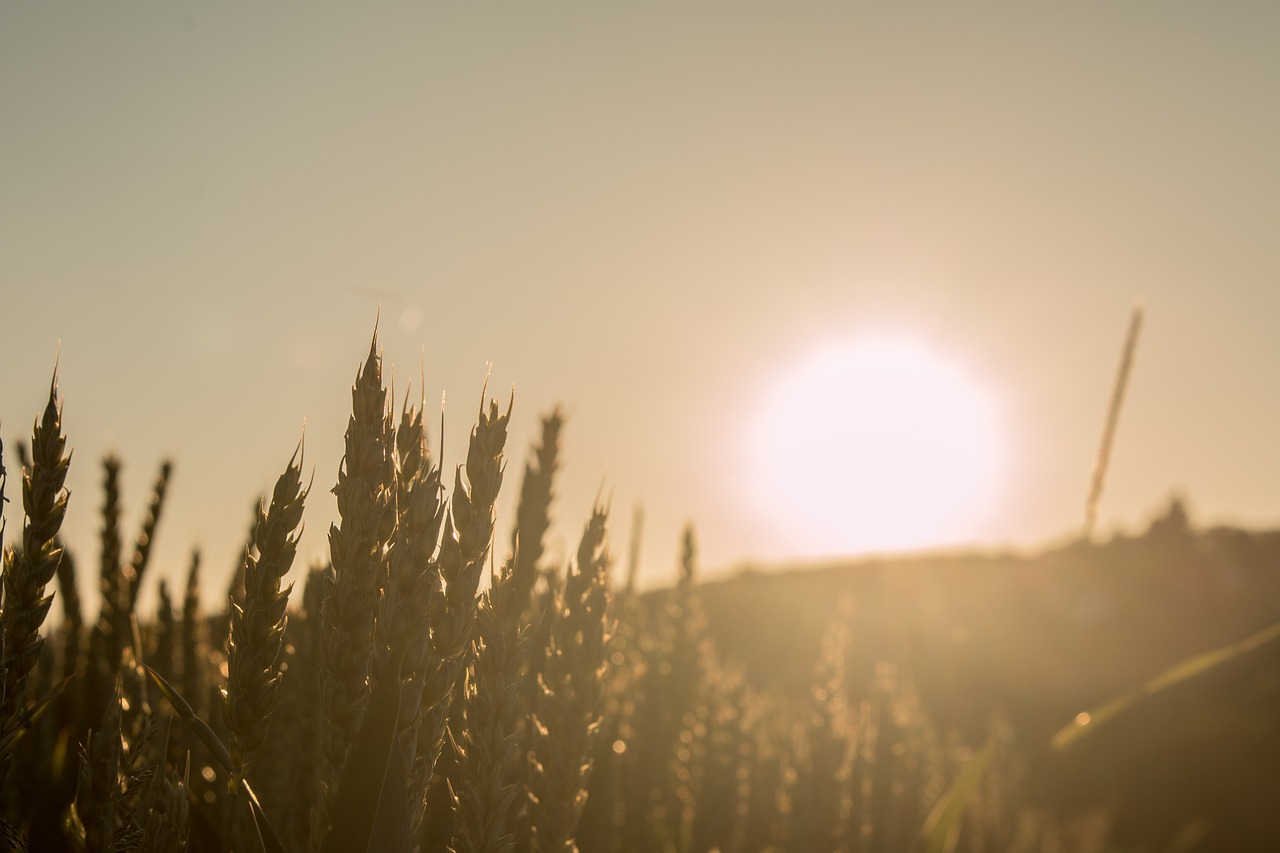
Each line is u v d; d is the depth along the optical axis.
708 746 2.82
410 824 0.88
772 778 2.95
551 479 1.91
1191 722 15.40
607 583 1.15
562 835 1.11
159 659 1.99
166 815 0.96
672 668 2.58
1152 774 14.54
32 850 1.42
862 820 2.77
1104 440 1.89
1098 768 14.73
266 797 1.50
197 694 1.92
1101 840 8.37
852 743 2.75
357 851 0.85
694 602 2.73
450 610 0.92
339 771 0.89
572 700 1.11
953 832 2.77
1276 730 14.79
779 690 3.66
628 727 2.40
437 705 0.92
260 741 0.89
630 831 2.38
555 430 1.92
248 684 0.88
